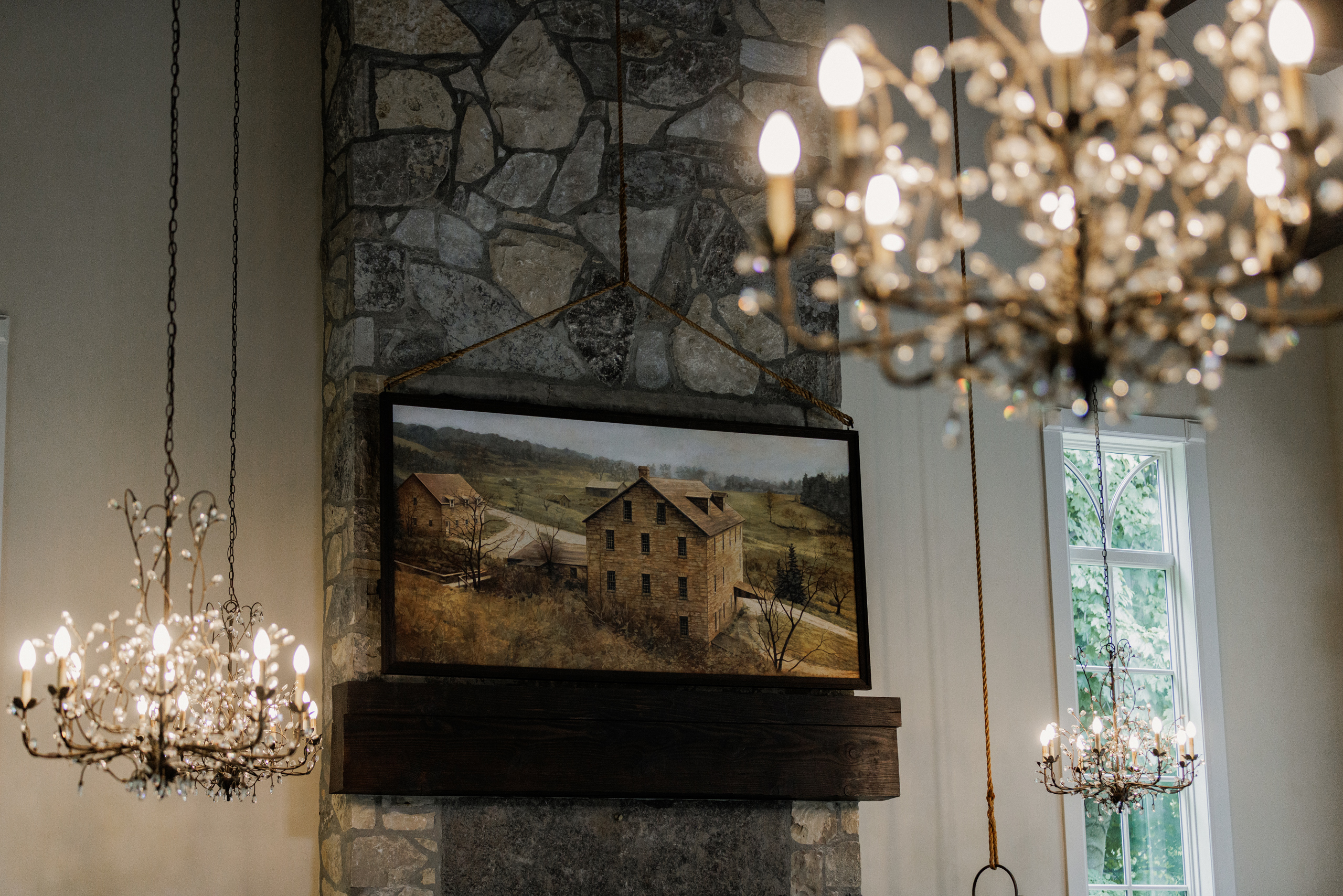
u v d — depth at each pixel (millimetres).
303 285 4766
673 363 4859
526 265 4727
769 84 5223
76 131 4523
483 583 4383
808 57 5316
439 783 4148
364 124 4605
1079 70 2414
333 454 4562
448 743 4184
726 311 4984
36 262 4395
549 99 4879
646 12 5082
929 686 5117
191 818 4266
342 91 4691
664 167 4992
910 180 2457
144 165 4598
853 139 2289
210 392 4555
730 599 4668
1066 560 5422
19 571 4191
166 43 4711
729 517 4730
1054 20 2334
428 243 4609
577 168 4863
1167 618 5629
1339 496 5938
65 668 3195
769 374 4965
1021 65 2490
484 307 4645
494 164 4758
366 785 4070
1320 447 5957
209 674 4184
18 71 4480
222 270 4648
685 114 5066
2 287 4340
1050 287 2373
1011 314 2365
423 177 4645
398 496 4344
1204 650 5531
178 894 4199
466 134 4738
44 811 4086
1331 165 5391
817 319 5137
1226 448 5785
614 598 4535
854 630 4801
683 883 4500
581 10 4988
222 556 4449
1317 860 5508
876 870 4906
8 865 4012
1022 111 2396
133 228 4547
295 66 4902
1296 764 5578
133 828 4188
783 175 2264
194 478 4477
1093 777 4859
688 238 4977
